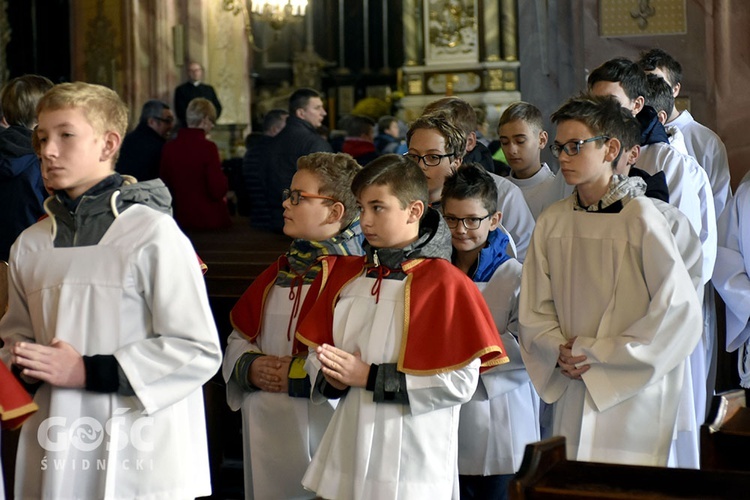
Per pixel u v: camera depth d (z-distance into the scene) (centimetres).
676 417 355
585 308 355
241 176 1292
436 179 407
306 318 335
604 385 344
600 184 360
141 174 915
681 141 491
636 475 263
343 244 371
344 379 312
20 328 307
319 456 326
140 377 287
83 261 294
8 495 367
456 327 316
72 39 1391
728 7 721
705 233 448
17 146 484
